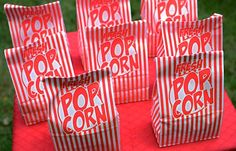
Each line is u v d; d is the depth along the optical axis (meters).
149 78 1.07
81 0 1.05
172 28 0.98
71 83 0.84
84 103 0.86
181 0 1.07
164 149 0.91
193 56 0.85
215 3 1.90
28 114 0.96
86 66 1.00
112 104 0.87
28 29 1.04
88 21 1.07
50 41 0.94
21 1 1.95
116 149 0.90
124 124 0.97
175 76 0.87
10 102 1.57
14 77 0.94
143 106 1.01
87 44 0.96
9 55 0.92
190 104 0.88
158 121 0.90
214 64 0.87
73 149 0.88
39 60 0.94
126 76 0.99
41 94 0.96
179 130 0.90
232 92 1.57
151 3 1.07
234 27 1.79
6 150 1.43
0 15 1.88
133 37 0.96
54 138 0.87
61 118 0.85
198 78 0.87
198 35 0.98
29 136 0.96
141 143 0.93
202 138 0.92
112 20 1.08
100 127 0.87
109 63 0.98
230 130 0.94
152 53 1.13
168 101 0.88
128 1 1.06
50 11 1.04
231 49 1.71
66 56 0.96
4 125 1.51
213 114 0.89
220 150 0.90
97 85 0.85
